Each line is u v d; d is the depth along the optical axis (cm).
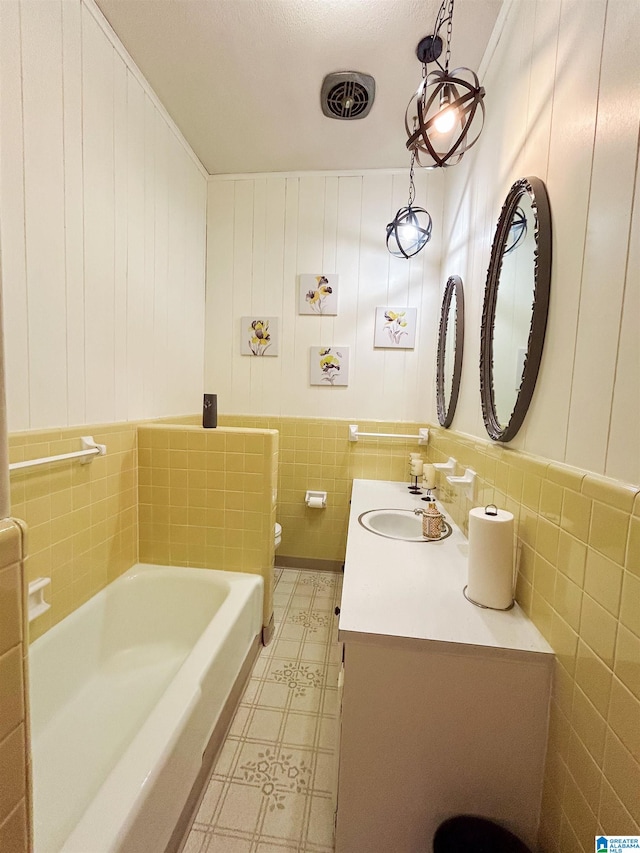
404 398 252
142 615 167
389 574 118
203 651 121
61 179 125
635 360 64
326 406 258
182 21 143
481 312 146
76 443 136
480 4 132
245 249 255
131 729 122
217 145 221
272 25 144
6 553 43
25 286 114
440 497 203
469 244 173
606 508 68
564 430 86
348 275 249
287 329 256
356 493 217
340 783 91
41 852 92
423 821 89
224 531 178
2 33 103
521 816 87
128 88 160
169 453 177
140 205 174
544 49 101
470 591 104
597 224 76
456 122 117
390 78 167
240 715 141
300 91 177
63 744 117
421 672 87
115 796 76
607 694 66
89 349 143
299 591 235
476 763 87
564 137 89
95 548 150
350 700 89
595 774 67
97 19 138
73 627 134
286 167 242
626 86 67
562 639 80
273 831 104
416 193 239
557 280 92
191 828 104
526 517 100
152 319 189
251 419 261
